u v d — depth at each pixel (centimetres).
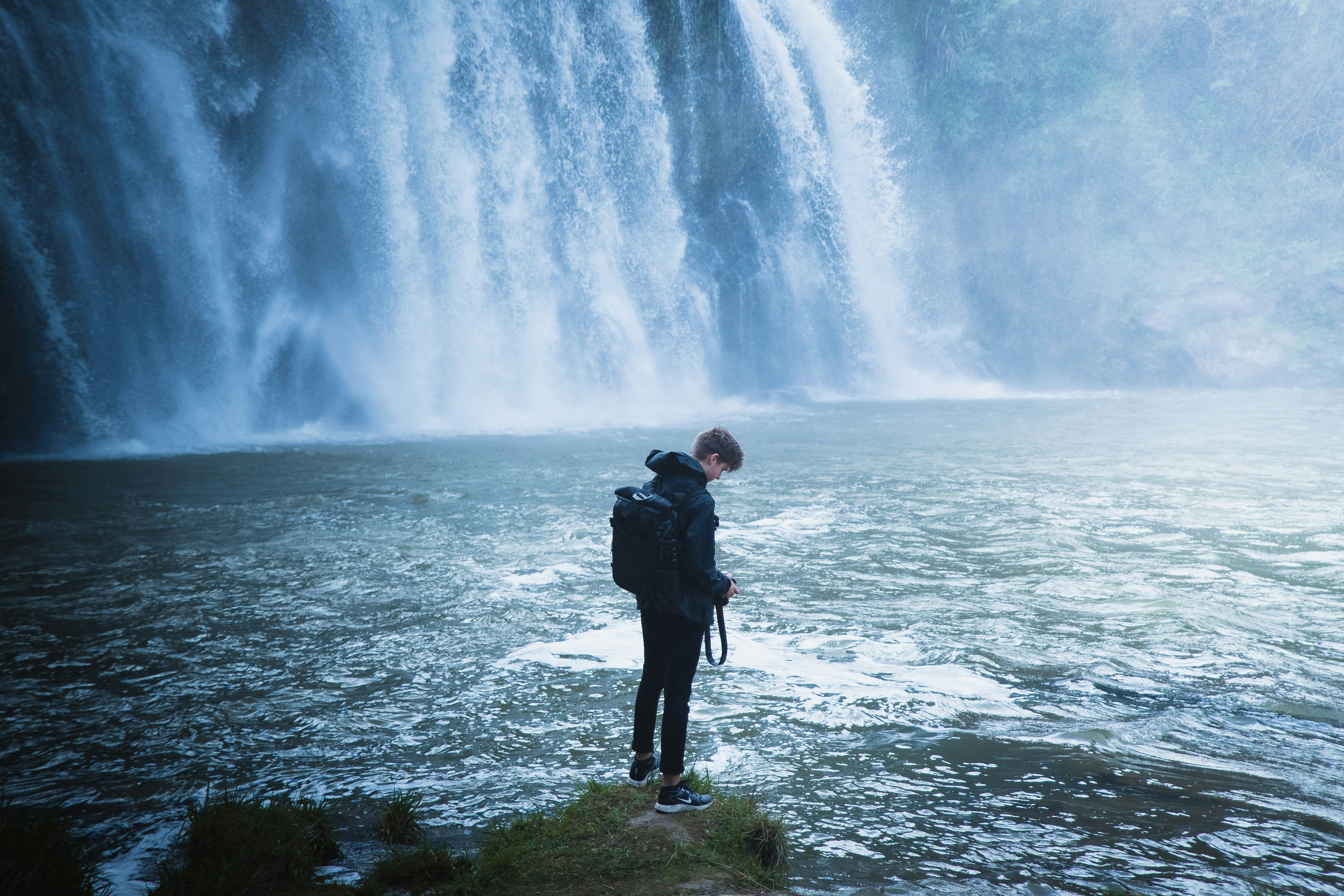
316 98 2639
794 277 3825
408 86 2828
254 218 2519
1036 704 465
